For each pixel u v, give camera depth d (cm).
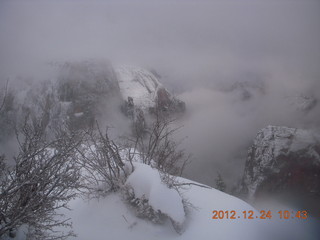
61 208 587
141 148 813
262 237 557
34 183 431
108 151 641
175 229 527
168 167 766
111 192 609
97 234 527
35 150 439
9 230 433
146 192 568
